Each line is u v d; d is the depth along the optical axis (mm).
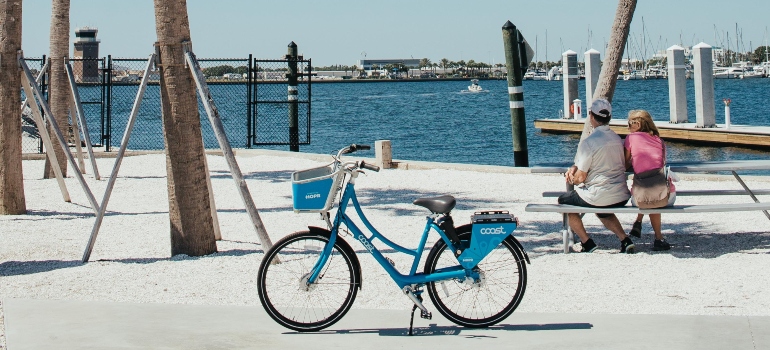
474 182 15477
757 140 28609
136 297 7438
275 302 6645
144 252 9586
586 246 9219
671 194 9156
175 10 9086
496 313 6254
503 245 6281
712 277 7945
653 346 5641
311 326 6137
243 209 12820
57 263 8938
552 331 6062
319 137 43594
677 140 31984
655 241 9297
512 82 18875
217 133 8797
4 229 11039
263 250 8930
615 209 8859
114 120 43000
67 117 16953
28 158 20328
